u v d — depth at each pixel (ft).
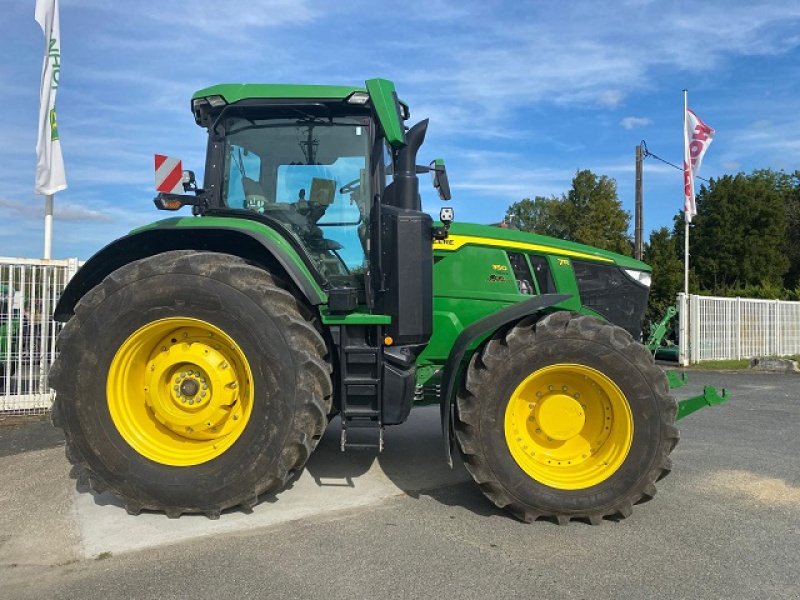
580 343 11.75
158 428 12.26
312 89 13.41
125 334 11.71
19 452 17.15
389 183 14.38
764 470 15.44
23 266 22.56
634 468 11.60
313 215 13.84
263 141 13.93
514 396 11.87
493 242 14.85
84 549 10.53
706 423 21.91
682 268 86.48
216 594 9.03
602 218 122.42
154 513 12.07
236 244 12.94
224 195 13.94
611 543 10.85
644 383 11.67
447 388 12.05
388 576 9.57
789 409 25.08
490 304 14.65
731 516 12.17
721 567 9.95
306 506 12.54
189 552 10.39
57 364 11.89
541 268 15.34
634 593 9.11
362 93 13.26
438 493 13.41
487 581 9.43
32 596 9.01
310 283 12.05
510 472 11.68
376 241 12.72
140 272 11.75
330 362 12.67
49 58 28.35
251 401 11.59
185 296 11.58
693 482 14.39
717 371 42.45
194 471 11.59
